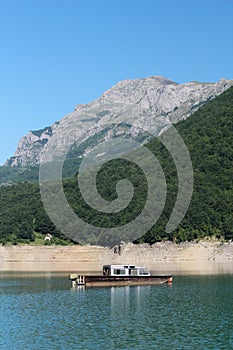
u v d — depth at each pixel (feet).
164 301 356.79
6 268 649.61
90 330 266.98
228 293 391.45
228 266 626.64
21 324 282.36
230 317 298.56
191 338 250.37
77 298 373.81
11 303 353.31
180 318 296.51
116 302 354.33
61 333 261.03
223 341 245.04
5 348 234.17
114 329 269.03
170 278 453.99
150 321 288.51
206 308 327.88
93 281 441.27
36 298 375.45
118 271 450.71
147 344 240.53
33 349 232.12
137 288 426.51
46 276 538.88
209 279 486.38
